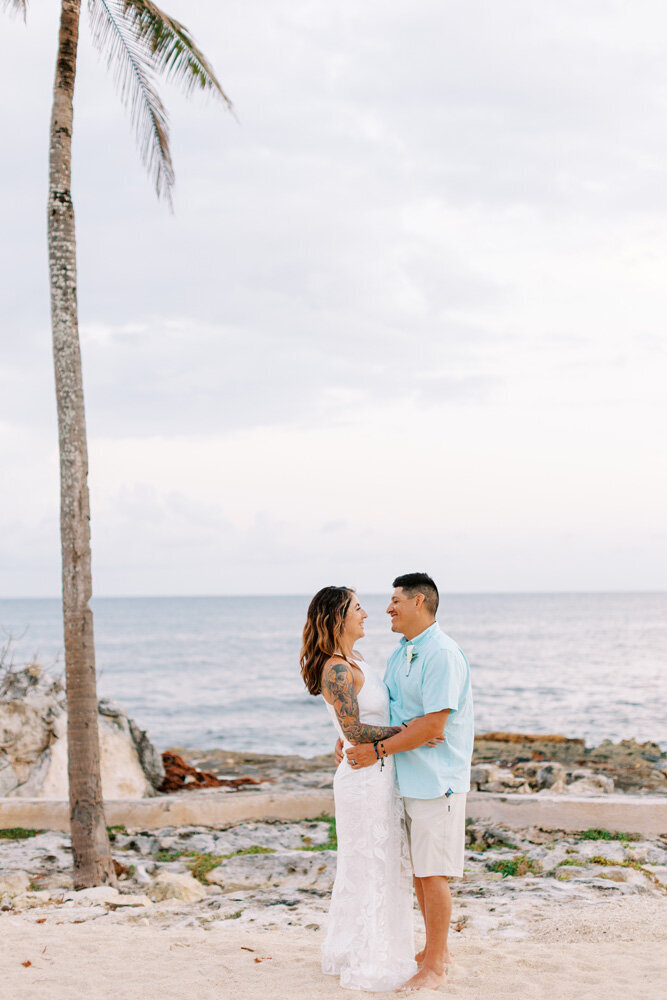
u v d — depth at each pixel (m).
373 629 104.81
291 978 4.36
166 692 38.59
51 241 7.78
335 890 4.46
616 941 5.05
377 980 4.20
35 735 10.76
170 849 8.56
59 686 11.52
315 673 4.50
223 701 34.88
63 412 7.62
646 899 6.09
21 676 11.54
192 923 5.83
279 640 81.75
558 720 27.05
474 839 8.52
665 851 7.83
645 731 24.55
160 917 6.07
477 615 152.12
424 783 4.27
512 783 10.55
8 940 5.20
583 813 8.58
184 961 4.69
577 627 105.88
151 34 8.48
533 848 8.16
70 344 7.70
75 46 8.02
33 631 104.00
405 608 4.51
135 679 45.38
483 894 6.49
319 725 27.55
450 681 4.22
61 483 7.59
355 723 4.27
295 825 9.21
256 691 39.03
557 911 5.80
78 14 8.06
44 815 9.41
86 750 7.29
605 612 168.12
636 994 4.02
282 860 7.56
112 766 11.02
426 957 4.31
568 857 7.52
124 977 4.42
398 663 4.57
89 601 7.52
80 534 7.54
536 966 4.51
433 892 4.30
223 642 78.81
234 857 7.79
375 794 4.34
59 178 7.84
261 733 25.53
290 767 14.75
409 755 4.34
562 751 15.23
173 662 57.09
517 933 5.33
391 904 4.35
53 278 7.75
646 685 38.78
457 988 4.16
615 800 8.64
